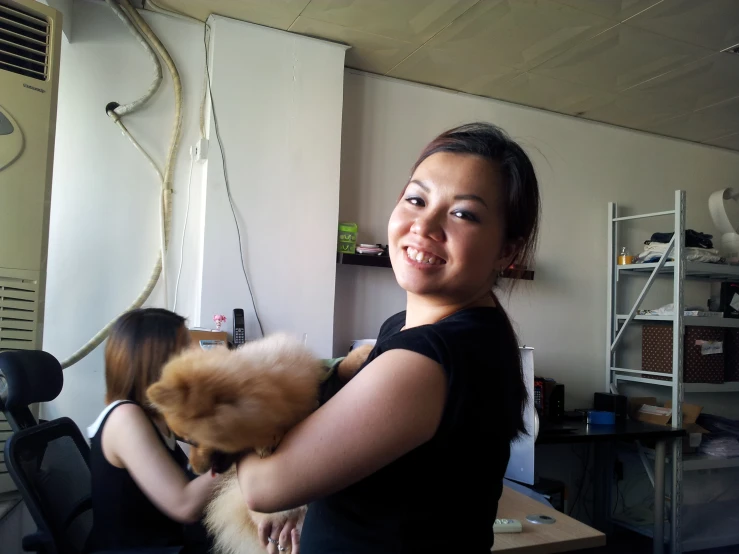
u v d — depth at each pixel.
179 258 2.41
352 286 2.82
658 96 3.07
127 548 1.27
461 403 0.54
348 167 2.82
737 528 3.07
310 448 0.52
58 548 1.20
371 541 0.57
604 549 2.97
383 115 2.92
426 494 0.56
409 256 0.64
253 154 2.46
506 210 0.64
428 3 2.22
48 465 1.33
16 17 1.72
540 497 1.74
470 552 0.60
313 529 0.64
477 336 0.58
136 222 2.36
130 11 2.31
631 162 3.61
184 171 2.44
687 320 2.96
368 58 2.74
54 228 2.23
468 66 2.78
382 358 0.55
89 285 2.27
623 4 2.16
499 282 0.75
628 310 3.52
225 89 2.41
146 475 1.21
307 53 2.56
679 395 2.89
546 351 3.28
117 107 2.33
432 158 0.66
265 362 0.58
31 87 1.73
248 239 2.44
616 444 3.18
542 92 3.07
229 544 0.83
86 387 2.24
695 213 3.82
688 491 3.25
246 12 2.37
